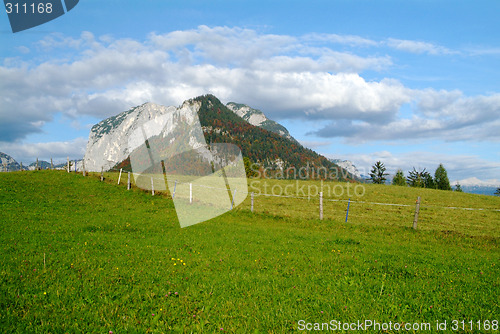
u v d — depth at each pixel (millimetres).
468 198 50375
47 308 7828
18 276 9820
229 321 7688
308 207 39562
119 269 11289
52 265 11352
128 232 19703
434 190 57906
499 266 14508
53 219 22891
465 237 23203
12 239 15422
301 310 8422
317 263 13375
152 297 9023
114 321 7473
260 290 9828
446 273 12484
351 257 14695
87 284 9555
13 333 6664
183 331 7148
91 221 22672
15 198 30891
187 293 9391
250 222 26859
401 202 45812
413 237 22672
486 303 9117
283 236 20484
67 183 40812
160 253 14164
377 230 24953
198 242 17219
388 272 12430
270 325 7539
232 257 14016
